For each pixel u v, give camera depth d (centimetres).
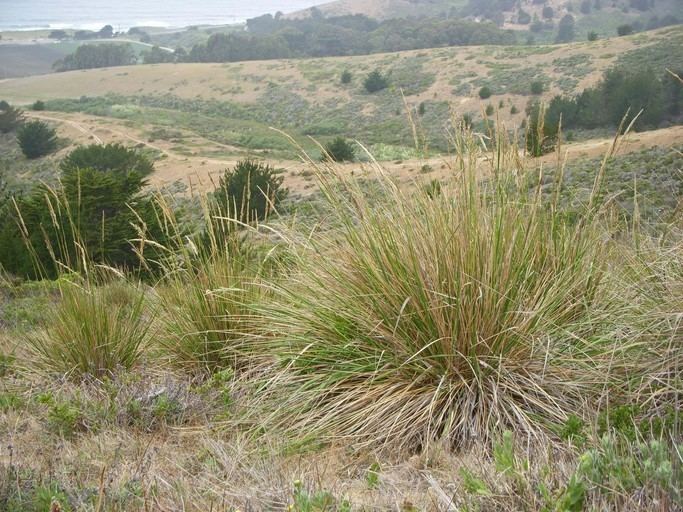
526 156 415
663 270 388
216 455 334
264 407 403
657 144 3647
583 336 385
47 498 266
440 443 333
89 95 14000
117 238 1299
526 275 379
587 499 239
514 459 275
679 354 332
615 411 319
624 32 14225
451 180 390
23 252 1259
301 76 12825
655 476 237
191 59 18400
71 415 385
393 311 383
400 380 381
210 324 487
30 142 7919
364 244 392
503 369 362
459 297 361
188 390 433
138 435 379
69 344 476
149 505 271
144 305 555
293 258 464
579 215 443
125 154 5003
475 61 11388
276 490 276
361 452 351
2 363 495
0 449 339
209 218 505
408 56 12650
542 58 10888
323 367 412
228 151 7656
